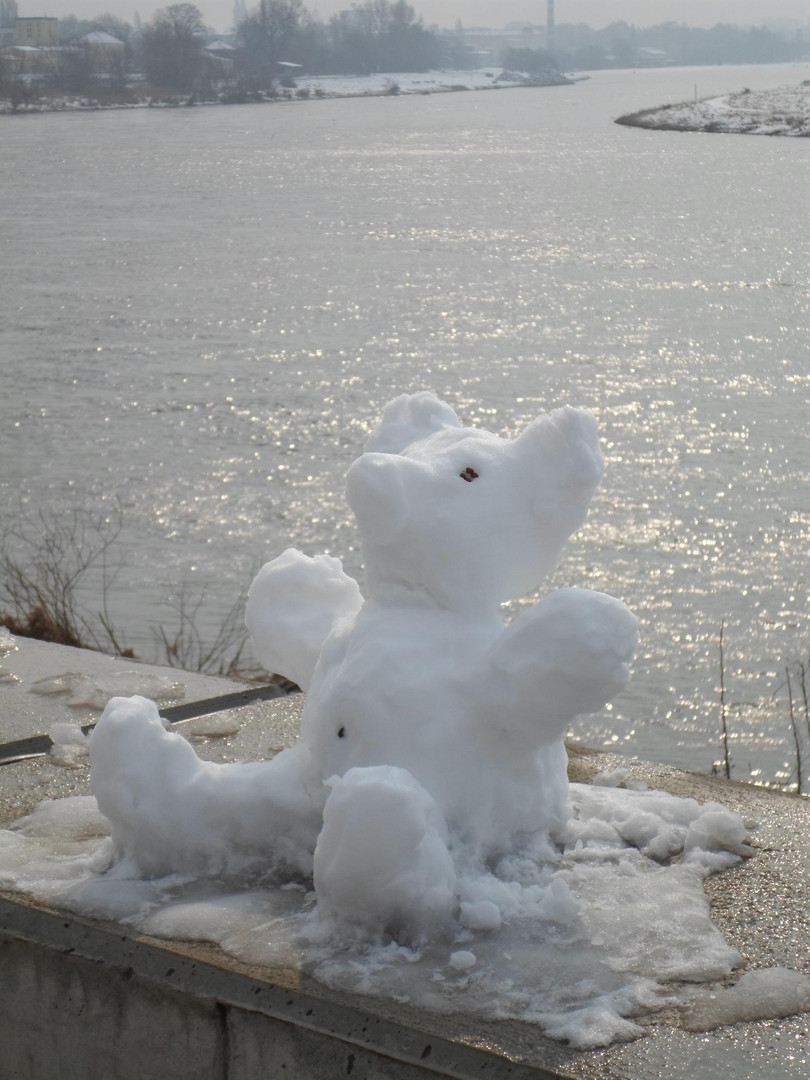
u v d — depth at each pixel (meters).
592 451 3.04
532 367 25.14
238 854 3.17
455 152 98.25
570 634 2.77
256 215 59.19
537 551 3.10
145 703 3.20
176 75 194.75
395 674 2.94
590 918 2.88
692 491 16.02
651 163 85.12
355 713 2.96
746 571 13.03
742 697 9.72
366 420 20.83
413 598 3.07
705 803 3.53
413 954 2.73
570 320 30.84
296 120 150.75
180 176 79.50
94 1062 2.79
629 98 194.75
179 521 15.18
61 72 190.12
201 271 40.41
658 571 13.11
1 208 61.41
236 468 17.75
